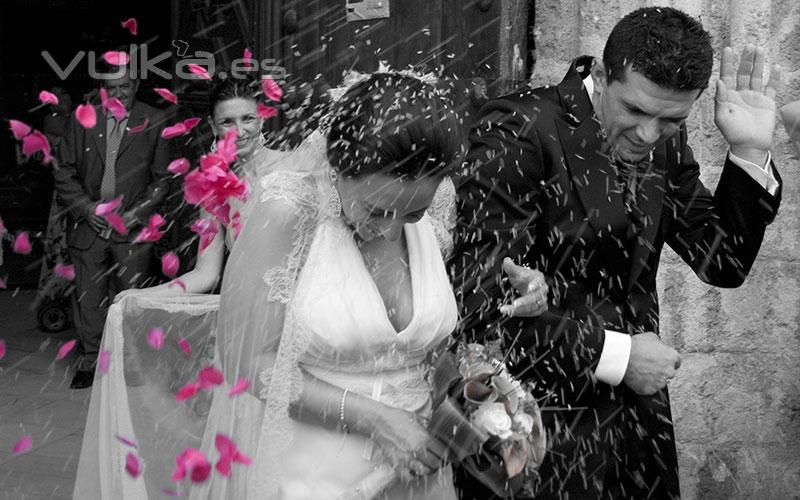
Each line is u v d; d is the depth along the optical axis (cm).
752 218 265
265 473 215
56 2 1075
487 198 246
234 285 214
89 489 326
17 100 1091
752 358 384
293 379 214
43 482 464
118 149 650
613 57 234
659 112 232
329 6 441
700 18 366
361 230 214
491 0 403
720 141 372
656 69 225
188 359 316
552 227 251
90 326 644
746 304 381
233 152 225
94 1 1070
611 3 375
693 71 225
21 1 1077
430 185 202
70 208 648
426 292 225
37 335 801
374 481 217
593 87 253
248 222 215
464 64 412
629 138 240
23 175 1044
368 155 197
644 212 257
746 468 386
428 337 224
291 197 212
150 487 301
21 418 571
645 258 256
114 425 309
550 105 254
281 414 214
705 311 378
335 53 442
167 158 667
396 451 212
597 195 248
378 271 223
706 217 273
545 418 251
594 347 246
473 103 399
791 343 384
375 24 432
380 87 203
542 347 246
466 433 210
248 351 214
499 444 214
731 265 270
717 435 385
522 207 248
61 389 639
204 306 319
